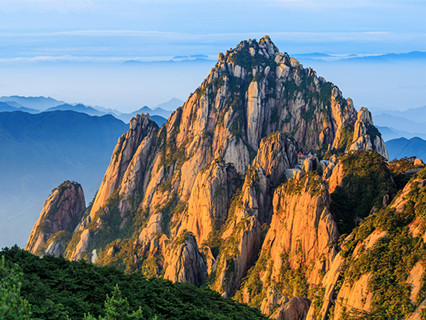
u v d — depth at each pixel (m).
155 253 195.25
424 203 83.44
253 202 165.12
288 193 128.75
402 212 86.19
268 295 112.31
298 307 93.00
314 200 113.69
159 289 69.81
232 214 178.75
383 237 84.94
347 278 84.75
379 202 115.56
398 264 79.75
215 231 180.25
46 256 75.12
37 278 61.12
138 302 60.41
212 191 189.50
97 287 62.50
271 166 186.75
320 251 108.81
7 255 70.06
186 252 148.62
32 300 51.44
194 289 78.00
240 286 135.12
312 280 105.56
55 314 49.97
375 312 76.81
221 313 71.44
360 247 87.75
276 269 118.31
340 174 128.00
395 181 125.19
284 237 119.44
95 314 54.84
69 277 65.81
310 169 151.88
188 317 63.16
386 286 78.31
